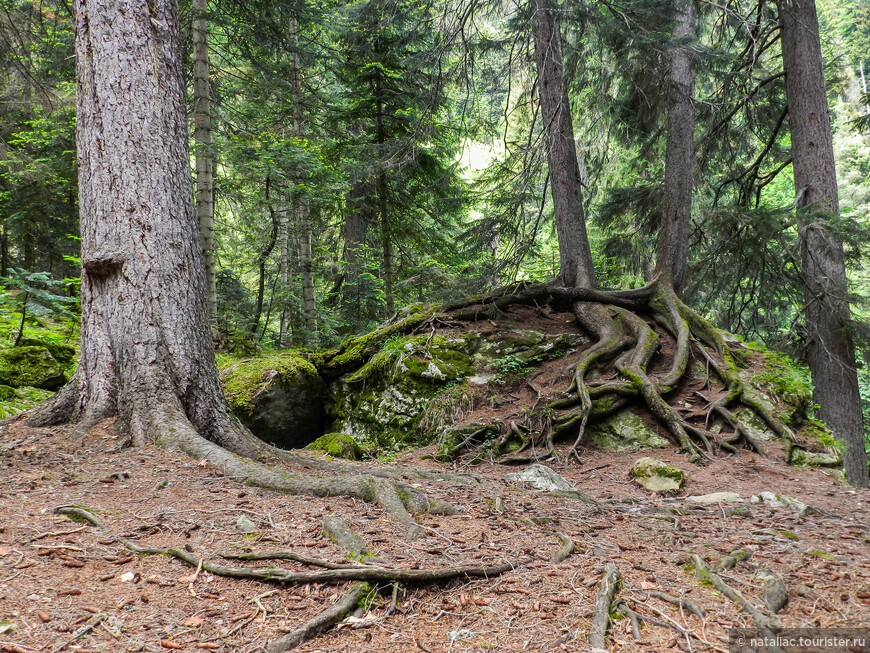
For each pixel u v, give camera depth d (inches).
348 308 639.8
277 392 349.4
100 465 162.4
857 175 1004.6
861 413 398.3
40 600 92.1
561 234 436.5
